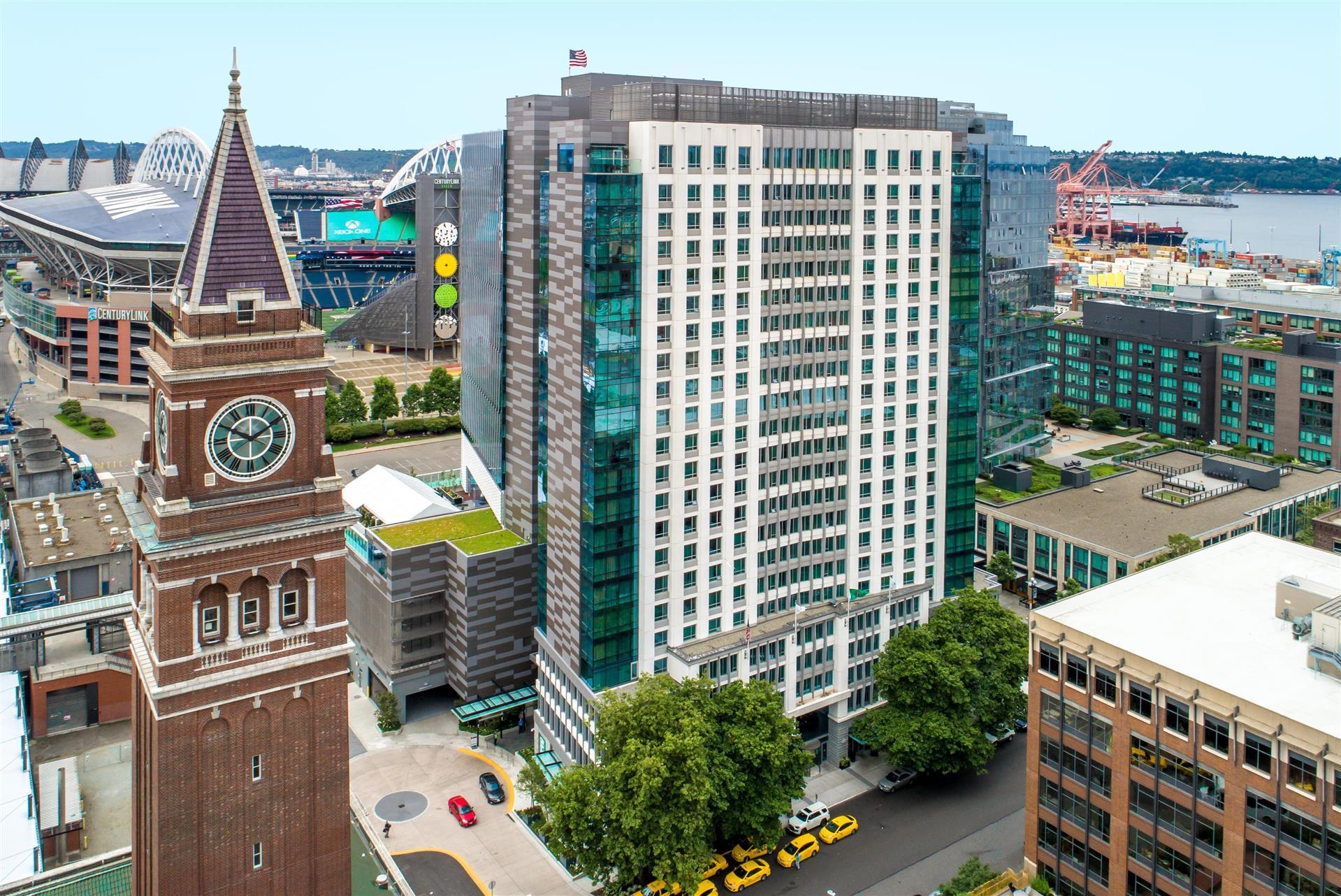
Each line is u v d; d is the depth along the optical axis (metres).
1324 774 83.56
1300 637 100.25
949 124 194.12
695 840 108.62
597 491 121.38
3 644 140.88
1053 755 105.81
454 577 146.62
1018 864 118.62
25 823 107.19
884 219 136.12
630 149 120.31
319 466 77.75
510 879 118.06
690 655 126.69
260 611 76.94
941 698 130.12
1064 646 102.94
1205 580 113.94
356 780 135.88
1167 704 94.56
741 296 127.31
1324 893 84.69
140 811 83.56
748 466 131.12
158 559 71.75
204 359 72.75
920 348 142.00
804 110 132.75
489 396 165.12
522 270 143.62
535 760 137.00
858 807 130.75
